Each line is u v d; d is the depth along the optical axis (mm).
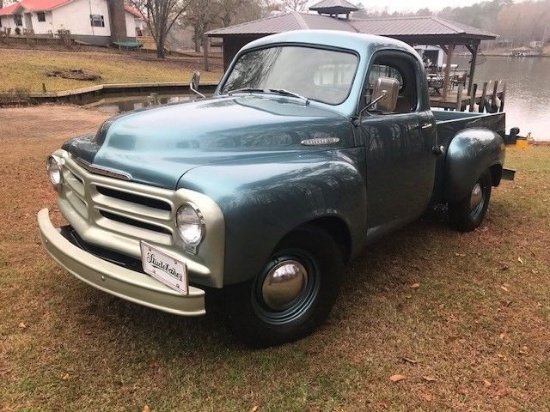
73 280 3812
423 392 2705
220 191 2451
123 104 21797
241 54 4262
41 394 2602
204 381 2734
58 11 43031
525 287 3926
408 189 3939
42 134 12469
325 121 3256
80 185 3115
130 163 2734
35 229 4895
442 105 18984
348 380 2775
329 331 3234
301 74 3729
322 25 22109
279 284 2893
